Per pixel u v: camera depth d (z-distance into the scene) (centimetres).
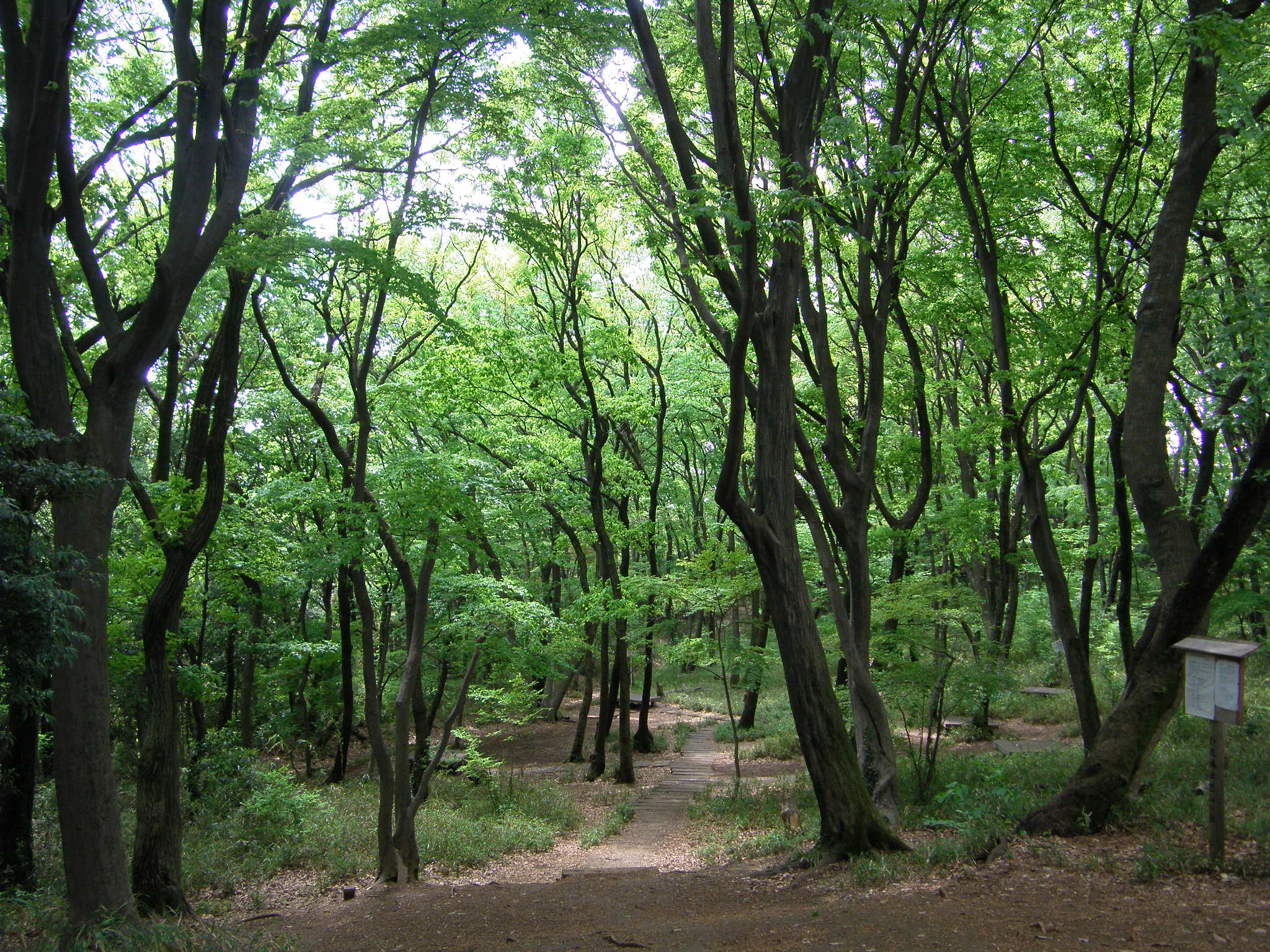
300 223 1018
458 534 1212
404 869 1157
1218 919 575
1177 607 938
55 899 962
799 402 1305
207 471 1041
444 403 1734
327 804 1591
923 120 1294
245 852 1266
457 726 2286
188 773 1537
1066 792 914
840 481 1169
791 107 1007
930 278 1334
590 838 1439
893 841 952
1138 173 1148
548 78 1318
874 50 1194
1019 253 1321
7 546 598
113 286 1390
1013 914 635
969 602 1440
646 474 2328
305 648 1919
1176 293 980
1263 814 820
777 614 980
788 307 998
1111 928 577
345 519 1143
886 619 1395
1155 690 930
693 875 1056
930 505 2278
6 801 1044
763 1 1174
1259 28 1077
